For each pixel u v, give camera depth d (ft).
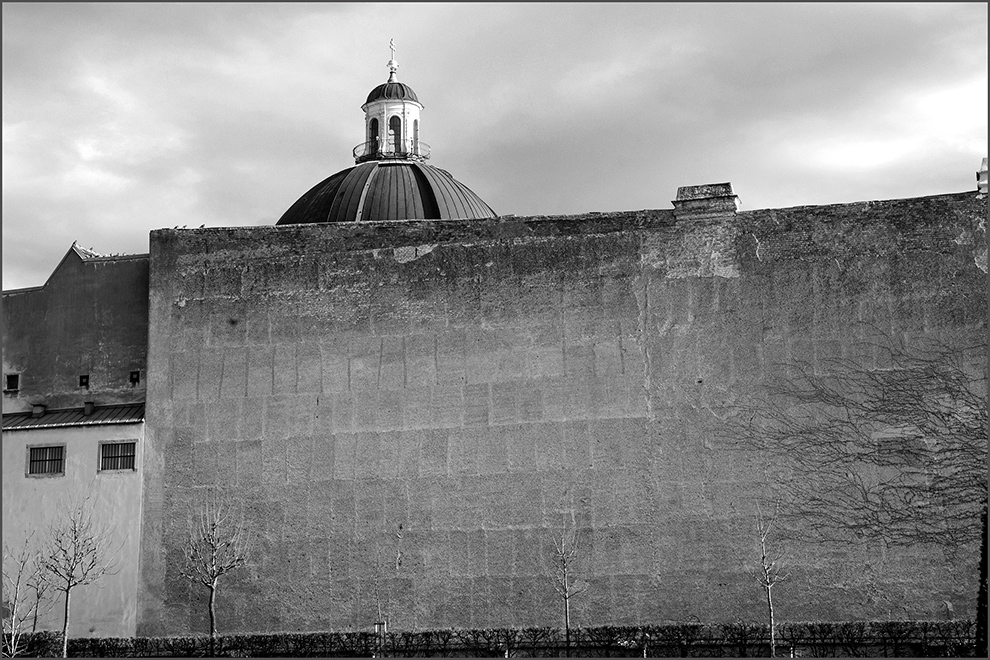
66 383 135.33
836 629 107.76
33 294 138.72
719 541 112.57
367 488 120.88
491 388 119.65
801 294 114.62
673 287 117.39
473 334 121.08
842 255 114.42
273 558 121.80
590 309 118.73
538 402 118.32
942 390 110.83
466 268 122.52
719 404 114.52
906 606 108.47
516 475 117.60
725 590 111.75
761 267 115.75
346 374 123.54
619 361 117.19
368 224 125.90
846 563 110.01
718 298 116.16
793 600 110.32
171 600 123.24
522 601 115.44
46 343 136.98
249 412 125.29
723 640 109.29
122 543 125.59
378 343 123.24
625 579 113.70
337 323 124.77
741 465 113.29
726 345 115.34
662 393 115.85
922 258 112.78
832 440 111.96
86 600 125.18
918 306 112.27
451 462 119.34
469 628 116.06
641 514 114.42
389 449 121.08
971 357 110.73
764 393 113.91
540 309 119.85
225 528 123.24
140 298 134.92
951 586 108.06
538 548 115.96
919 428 110.73
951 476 109.50
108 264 136.87
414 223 124.67
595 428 116.67
